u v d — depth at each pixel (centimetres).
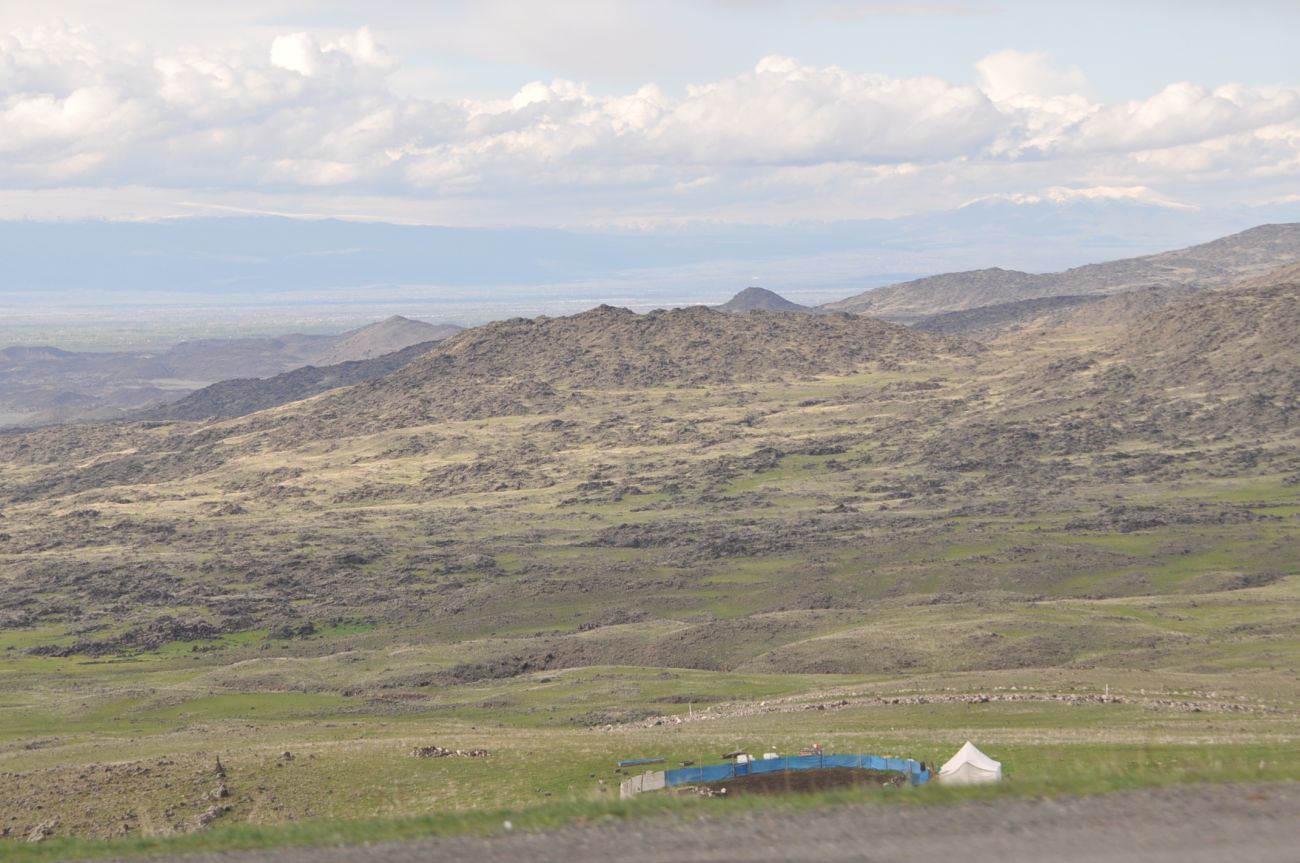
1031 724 7969
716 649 14125
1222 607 14175
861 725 8294
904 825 2720
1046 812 2759
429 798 6481
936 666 12069
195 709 11838
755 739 7531
